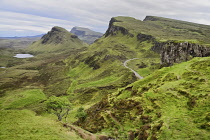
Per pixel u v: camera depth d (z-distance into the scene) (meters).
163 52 161.25
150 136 35.34
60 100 60.84
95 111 72.62
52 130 36.25
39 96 175.75
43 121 42.44
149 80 83.69
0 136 30.78
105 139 41.62
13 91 199.88
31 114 49.47
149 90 64.56
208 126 31.52
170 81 67.75
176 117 38.47
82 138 38.16
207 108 38.84
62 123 43.69
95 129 49.34
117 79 177.38
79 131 41.81
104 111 59.72
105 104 73.12
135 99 57.91
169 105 47.38
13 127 35.88
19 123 38.78
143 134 37.94
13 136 31.17
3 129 34.75
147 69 191.62
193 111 39.62
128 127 45.19
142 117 46.34
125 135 42.09
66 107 60.34
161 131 34.09
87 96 142.38
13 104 151.12
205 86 52.28
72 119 84.69
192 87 54.12
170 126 34.91
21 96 170.75
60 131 37.03
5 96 182.50
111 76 198.12
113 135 43.19
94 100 127.94
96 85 175.25
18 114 46.81
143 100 55.41
